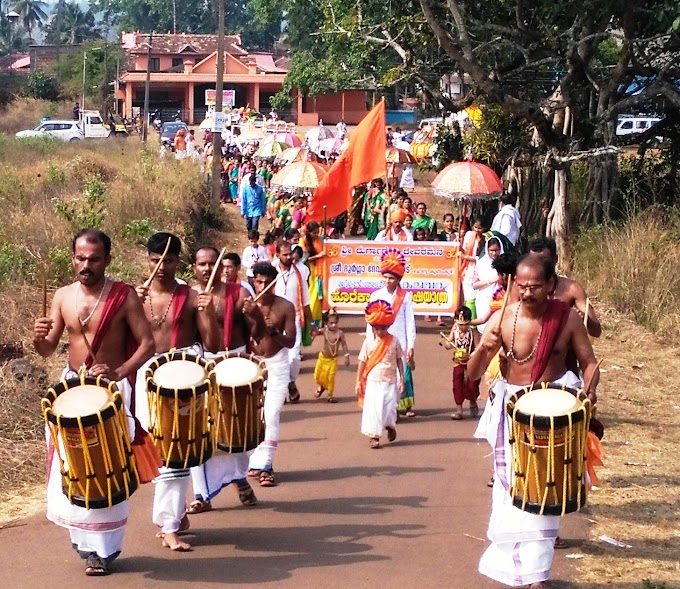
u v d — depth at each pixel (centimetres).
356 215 2388
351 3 2289
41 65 8494
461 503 788
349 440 962
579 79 1755
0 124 5962
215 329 708
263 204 2598
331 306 1457
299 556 672
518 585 588
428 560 670
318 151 3253
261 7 4659
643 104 1867
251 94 7088
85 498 575
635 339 1377
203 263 778
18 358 1076
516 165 1975
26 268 1398
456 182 1562
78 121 5612
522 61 1930
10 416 920
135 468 595
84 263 615
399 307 1012
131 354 637
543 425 545
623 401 1120
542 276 605
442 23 1828
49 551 676
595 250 1636
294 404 1098
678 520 762
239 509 767
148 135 5384
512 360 623
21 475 840
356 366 1273
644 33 1702
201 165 3397
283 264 1215
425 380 1211
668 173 1969
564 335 616
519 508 569
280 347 822
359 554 677
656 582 645
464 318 1037
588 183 1797
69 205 1795
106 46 7531
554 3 1628
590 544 713
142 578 630
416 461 898
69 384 593
